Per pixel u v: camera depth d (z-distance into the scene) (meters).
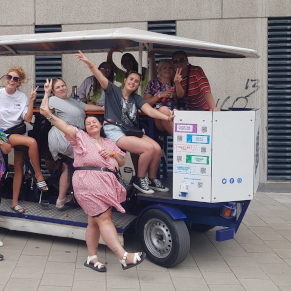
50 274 4.38
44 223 5.14
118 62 8.27
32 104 5.12
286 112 8.23
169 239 4.59
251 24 8.16
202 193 4.41
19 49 6.04
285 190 7.99
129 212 5.28
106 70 6.03
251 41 8.19
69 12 8.41
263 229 6.06
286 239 5.67
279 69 8.19
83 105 5.30
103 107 5.24
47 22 8.46
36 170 5.26
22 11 8.46
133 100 4.91
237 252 5.20
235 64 8.21
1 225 5.37
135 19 8.34
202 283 4.32
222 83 8.27
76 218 5.10
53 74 8.45
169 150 7.96
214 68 8.26
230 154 4.41
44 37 4.83
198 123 4.37
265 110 8.22
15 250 5.00
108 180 4.29
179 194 4.51
